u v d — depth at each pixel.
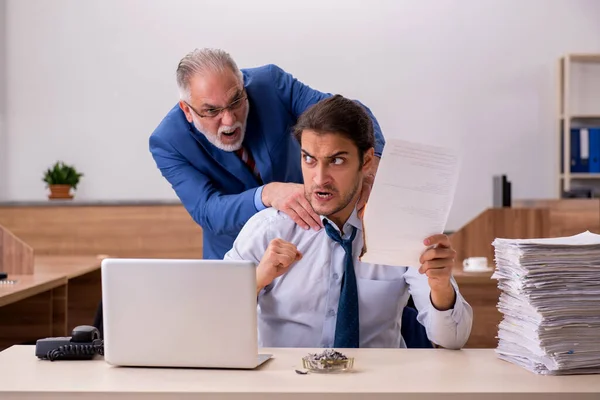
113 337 1.76
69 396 1.57
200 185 3.15
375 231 1.80
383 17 6.36
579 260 1.74
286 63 6.37
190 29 6.36
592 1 6.42
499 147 6.42
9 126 6.36
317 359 1.73
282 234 2.23
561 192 6.38
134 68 6.34
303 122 1.95
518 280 1.75
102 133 6.36
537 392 1.54
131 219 5.12
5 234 3.81
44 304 3.80
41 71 6.35
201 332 1.73
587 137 6.21
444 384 1.60
